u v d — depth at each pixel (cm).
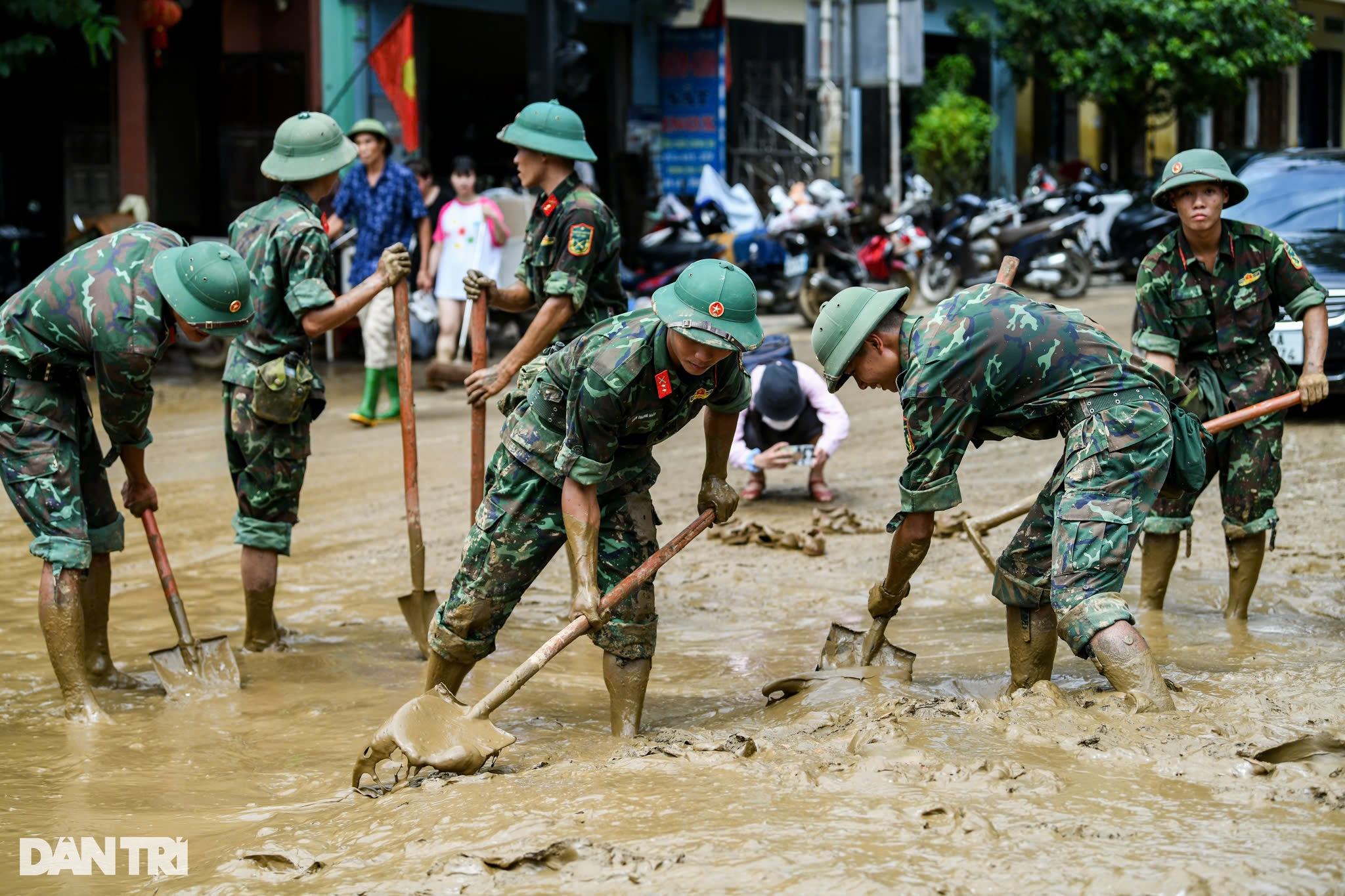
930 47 4997
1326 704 748
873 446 1884
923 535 816
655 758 703
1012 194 5038
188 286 871
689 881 541
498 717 877
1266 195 2178
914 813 595
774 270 3312
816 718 779
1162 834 561
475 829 620
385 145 2078
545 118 1060
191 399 2375
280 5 3061
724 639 1068
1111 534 759
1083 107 5325
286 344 1024
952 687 875
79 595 902
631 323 741
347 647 1065
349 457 1845
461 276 2347
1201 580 1190
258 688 961
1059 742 681
